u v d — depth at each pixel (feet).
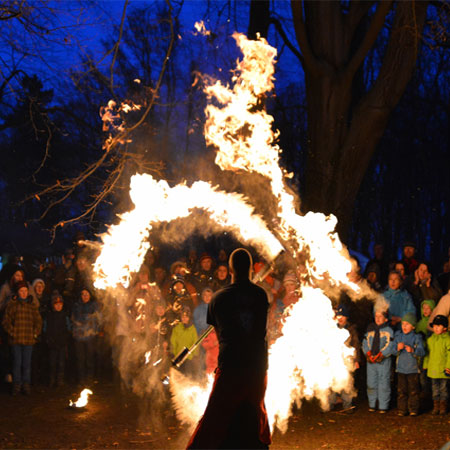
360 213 83.66
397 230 88.12
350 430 25.29
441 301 28.04
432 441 23.45
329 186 40.19
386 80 39.52
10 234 64.34
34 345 33.73
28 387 31.55
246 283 16.88
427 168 86.43
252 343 16.28
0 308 34.17
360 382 33.09
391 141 85.81
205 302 29.58
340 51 40.81
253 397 16.02
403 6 38.73
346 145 40.16
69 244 66.39
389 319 29.55
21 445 23.54
